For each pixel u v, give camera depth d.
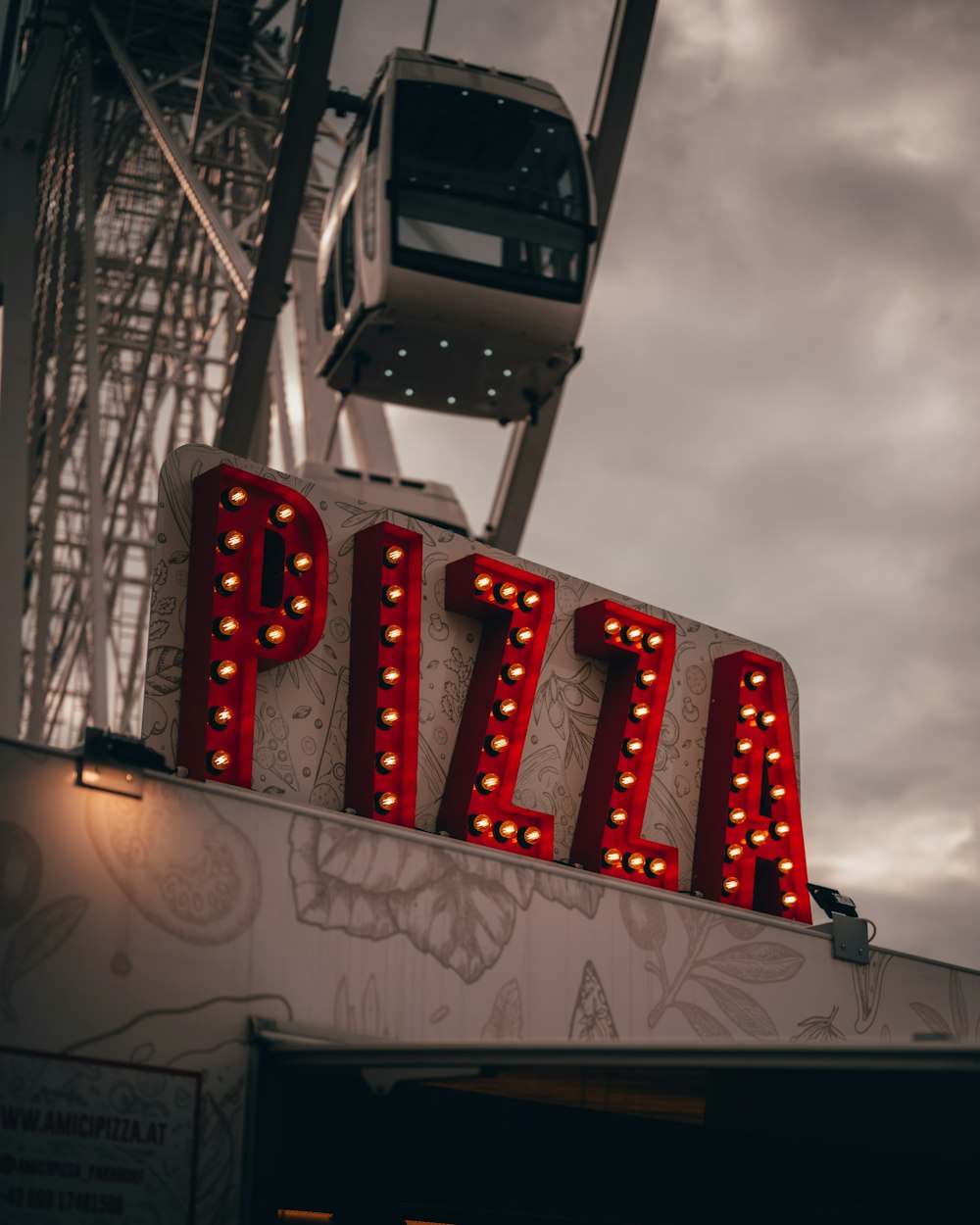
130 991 7.48
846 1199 10.52
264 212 27.84
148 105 33.53
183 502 9.95
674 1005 9.99
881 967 11.41
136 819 7.78
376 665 10.09
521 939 9.32
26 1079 6.98
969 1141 9.07
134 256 41.72
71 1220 6.95
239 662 9.65
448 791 10.61
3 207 35.34
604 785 11.30
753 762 12.27
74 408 38.62
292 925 8.25
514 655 10.98
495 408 25.08
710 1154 10.04
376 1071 7.45
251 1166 7.63
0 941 7.11
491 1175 8.91
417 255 21.98
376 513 10.84
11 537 29.95
